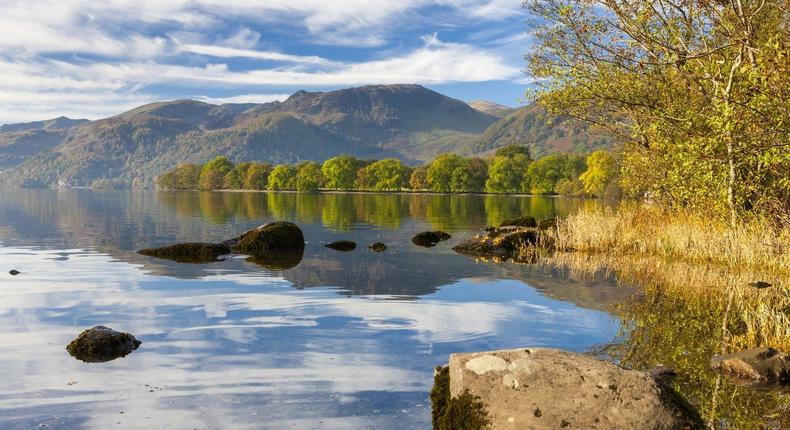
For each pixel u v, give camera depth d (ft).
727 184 62.54
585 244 80.02
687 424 17.87
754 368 26.35
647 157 78.69
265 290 50.37
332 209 213.46
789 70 47.14
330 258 73.77
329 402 23.68
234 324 37.35
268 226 85.87
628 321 38.17
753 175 63.77
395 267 65.16
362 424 21.53
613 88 74.33
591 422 17.74
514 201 316.19
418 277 57.82
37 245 89.97
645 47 68.33
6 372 27.40
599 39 73.97
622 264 65.92
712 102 59.11
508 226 100.22
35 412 22.61
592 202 285.23
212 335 34.50
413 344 32.48
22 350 31.22
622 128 83.56
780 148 52.06
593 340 33.35
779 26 60.08
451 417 19.24
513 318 39.14
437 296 47.44
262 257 74.59
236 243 85.87
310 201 297.53
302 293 48.91
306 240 97.50
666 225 78.89
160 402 23.68
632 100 73.61
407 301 45.27
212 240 99.86
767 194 64.28
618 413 17.80
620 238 79.46
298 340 33.35
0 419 21.90
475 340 33.35
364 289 50.98
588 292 48.98
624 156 87.81
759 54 50.93
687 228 72.59
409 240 98.37
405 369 27.94
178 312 41.14
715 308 42.19
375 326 36.78
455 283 54.13
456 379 19.76
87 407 23.12
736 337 32.91
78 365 28.55
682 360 29.14
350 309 42.16
